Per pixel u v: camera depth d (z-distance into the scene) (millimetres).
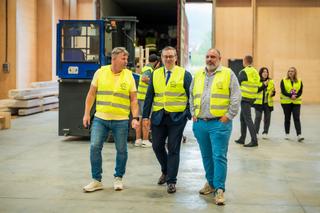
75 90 9469
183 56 11039
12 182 6125
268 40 21500
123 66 5582
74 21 9320
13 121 12969
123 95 5594
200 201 5312
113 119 5590
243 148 9008
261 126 12516
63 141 9578
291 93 9984
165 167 5996
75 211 4910
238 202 5293
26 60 17016
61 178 6367
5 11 15680
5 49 15758
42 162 7457
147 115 5758
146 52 10961
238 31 21406
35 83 15805
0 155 8031
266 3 21406
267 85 10172
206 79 5270
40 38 18219
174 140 5574
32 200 5301
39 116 14227
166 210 4965
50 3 18203
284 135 10891
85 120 5707
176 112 5531
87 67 9352
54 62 18516
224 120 5137
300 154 8430
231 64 20922
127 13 13195
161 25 14695
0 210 4922
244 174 6754
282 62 21219
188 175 6629
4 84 15828
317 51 21438
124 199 5363
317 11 21312
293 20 21406
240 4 21344
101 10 10414
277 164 7508
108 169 6953
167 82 5547
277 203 5273
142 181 6227
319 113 16328
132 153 8258
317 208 5098
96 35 9320
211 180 5535
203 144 5422
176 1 11586
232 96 5137
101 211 4914
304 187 6020
